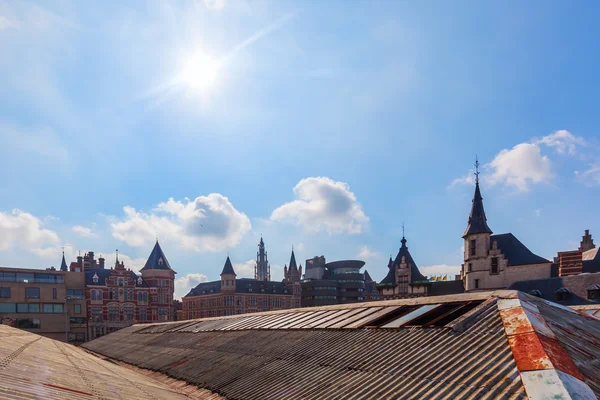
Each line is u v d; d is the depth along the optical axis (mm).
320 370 12750
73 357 18891
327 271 160750
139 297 101688
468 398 8172
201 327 32219
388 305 19453
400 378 10164
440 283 74438
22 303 80438
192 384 16547
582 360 9453
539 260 58062
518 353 9344
